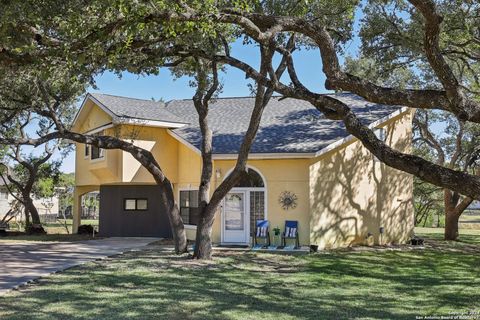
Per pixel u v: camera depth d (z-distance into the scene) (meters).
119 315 7.54
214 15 7.64
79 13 7.82
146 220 21.97
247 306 8.26
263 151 17.41
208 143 14.30
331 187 17.80
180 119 21.52
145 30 8.73
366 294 9.45
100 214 22.72
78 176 24.36
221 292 9.42
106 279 10.68
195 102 14.28
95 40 7.95
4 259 13.89
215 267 12.60
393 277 11.52
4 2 7.41
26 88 15.12
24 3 7.57
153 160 14.81
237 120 21.42
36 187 29.47
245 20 7.69
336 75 7.25
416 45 14.98
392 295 9.39
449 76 6.26
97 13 7.84
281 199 17.59
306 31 7.70
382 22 15.65
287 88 9.42
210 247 14.16
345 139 17.53
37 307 8.05
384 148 6.66
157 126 20.27
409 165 6.24
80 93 19.12
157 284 10.15
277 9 11.34
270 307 8.21
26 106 16.20
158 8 7.50
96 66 9.84
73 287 9.77
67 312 7.72
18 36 7.95
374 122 18.05
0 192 38.81
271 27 7.79
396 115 19.36
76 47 8.05
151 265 12.79
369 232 18.78
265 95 13.30
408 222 20.41
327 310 8.06
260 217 18.06
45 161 25.70
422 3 6.05
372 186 19.12
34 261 13.49
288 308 8.16
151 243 18.91
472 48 16.34
